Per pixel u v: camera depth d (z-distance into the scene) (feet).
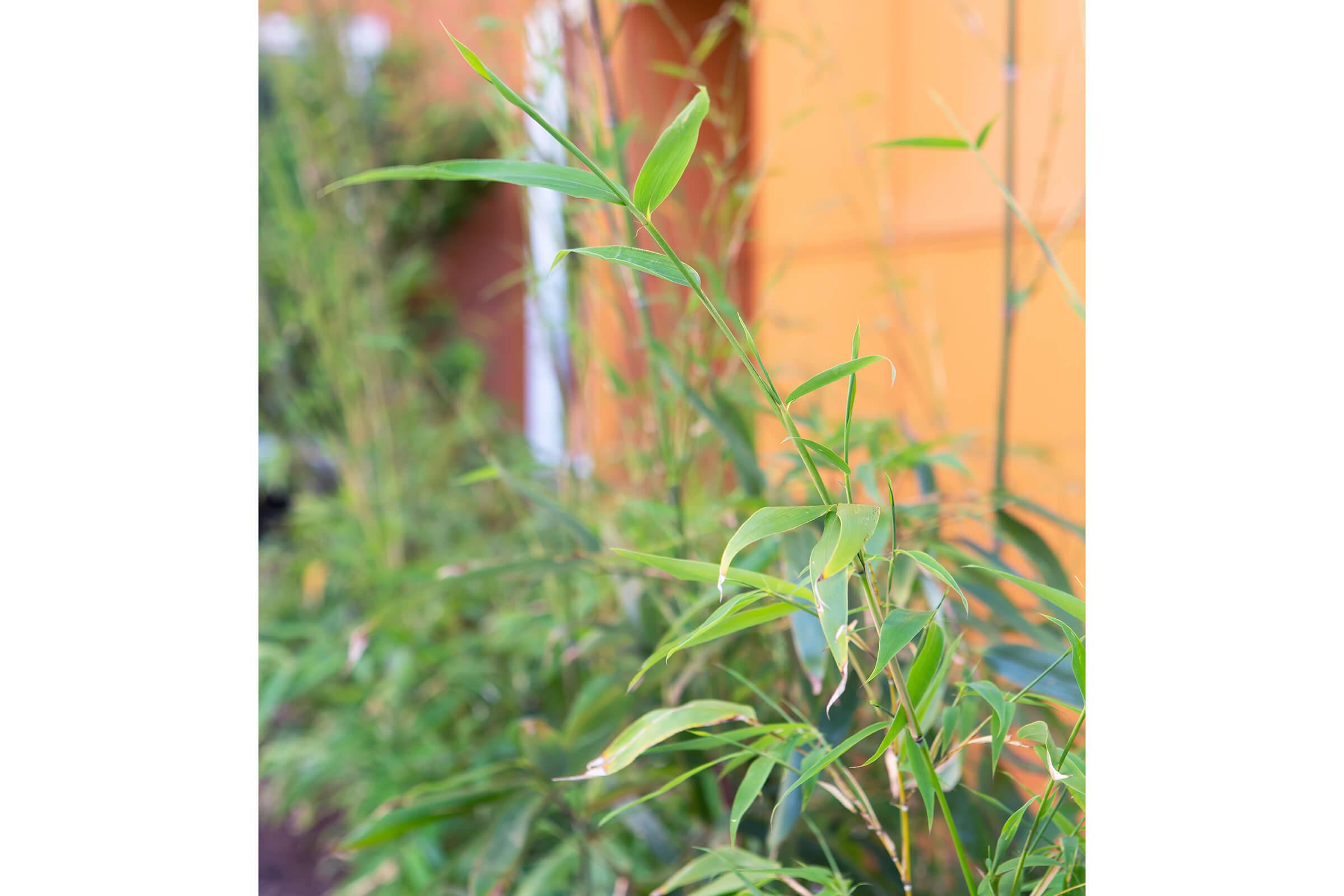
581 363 5.12
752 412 4.43
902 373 6.61
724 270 4.11
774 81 7.70
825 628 1.70
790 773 2.56
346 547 7.61
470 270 14.10
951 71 6.29
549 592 5.20
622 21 3.94
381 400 8.16
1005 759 3.27
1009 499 3.38
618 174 3.80
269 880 6.97
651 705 3.92
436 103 10.60
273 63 8.64
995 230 6.07
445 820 3.55
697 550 3.88
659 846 3.78
